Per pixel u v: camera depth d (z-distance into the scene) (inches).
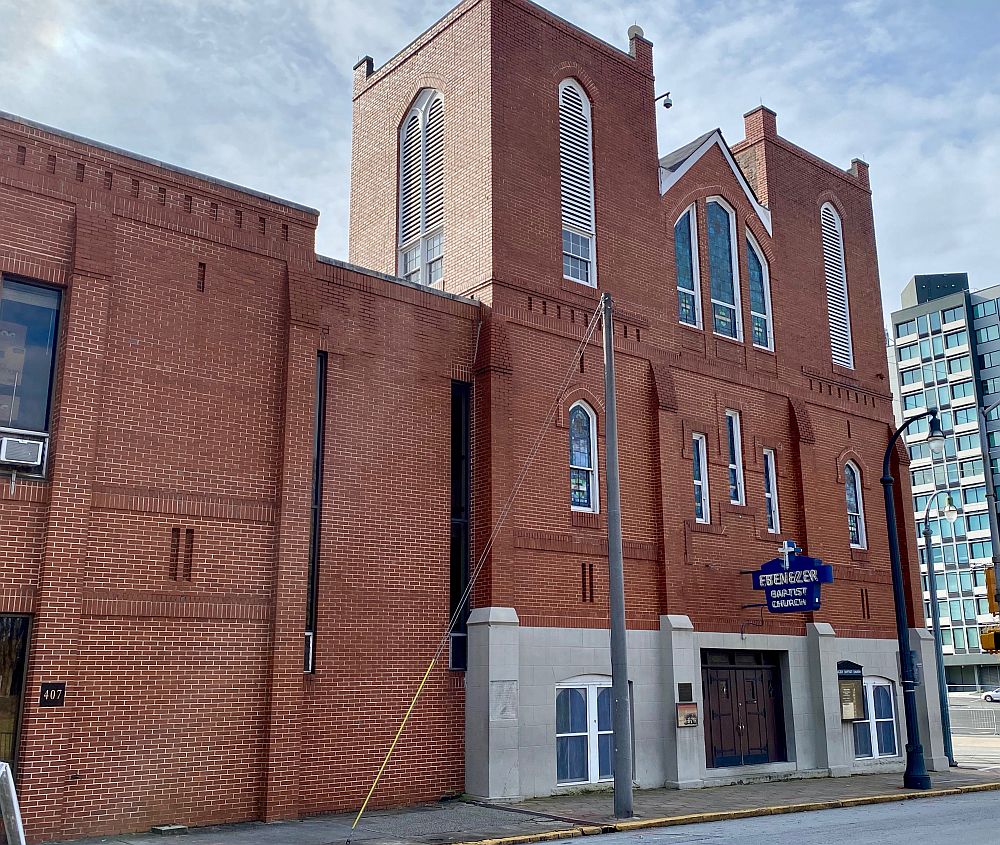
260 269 639.8
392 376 701.3
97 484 546.6
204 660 567.8
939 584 3339.1
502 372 738.8
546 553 735.7
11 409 532.4
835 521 1008.9
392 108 918.4
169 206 606.2
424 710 668.7
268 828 546.6
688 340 909.2
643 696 778.2
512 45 818.2
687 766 778.2
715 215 991.6
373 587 660.7
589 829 551.5
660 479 829.2
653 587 808.3
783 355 1007.6
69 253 558.9
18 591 509.7
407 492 692.7
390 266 885.8
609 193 864.9
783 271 1038.4
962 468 3368.6
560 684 726.5
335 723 623.5
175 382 589.0
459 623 704.4
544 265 794.8
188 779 550.3
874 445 1096.2
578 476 783.7
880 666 1010.7
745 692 883.4
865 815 641.0
